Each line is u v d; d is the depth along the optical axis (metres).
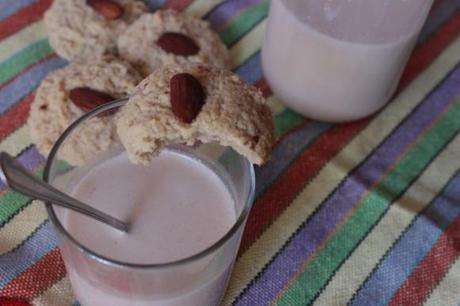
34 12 0.47
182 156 0.36
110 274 0.31
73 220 0.33
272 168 0.42
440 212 0.41
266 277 0.38
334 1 0.38
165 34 0.43
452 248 0.39
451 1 0.52
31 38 0.46
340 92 0.41
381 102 0.43
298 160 0.42
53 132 0.40
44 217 0.38
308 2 0.39
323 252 0.39
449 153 0.44
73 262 0.32
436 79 0.47
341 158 0.43
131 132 0.32
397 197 0.41
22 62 0.45
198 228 0.34
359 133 0.44
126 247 0.33
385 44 0.39
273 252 0.38
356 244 0.39
